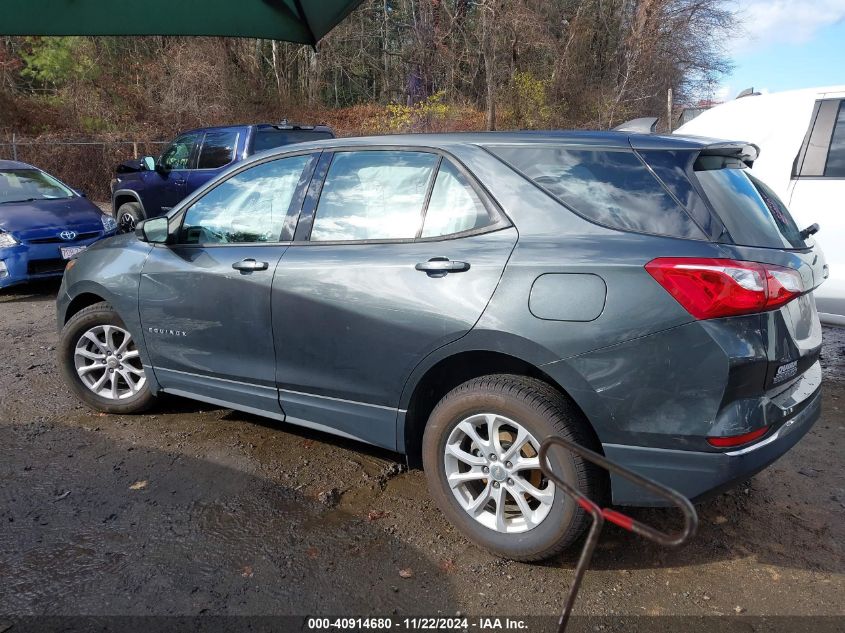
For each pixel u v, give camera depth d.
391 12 30.11
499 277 2.67
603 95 24.62
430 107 23.45
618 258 2.49
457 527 2.89
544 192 2.74
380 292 2.96
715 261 2.37
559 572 2.73
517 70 23.98
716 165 2.74
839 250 4.98
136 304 3.92
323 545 2.91
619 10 25.61
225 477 3.50
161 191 10.26
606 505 2.69
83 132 21.11
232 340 3.53
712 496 2.46
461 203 2.90
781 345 2.48
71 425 4.14
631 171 2.64
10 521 3.07
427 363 2.86
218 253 3.61
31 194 8.44
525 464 2.66
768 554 2.86
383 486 3.42
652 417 2.44
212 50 24.70
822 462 3.70
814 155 5.11
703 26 25.05
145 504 3.23
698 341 2.36
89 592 2.58
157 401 4.29
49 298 7.84
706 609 2.51
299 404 3.37
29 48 23.66
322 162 3.38
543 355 2.56
